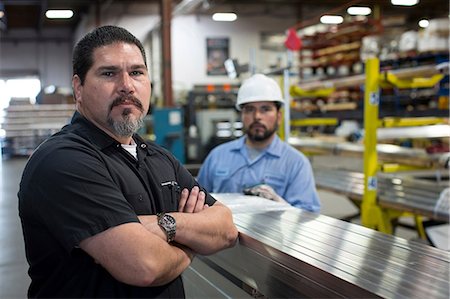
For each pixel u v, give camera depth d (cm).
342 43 863
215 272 157
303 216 154
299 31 1210
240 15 1459
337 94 777
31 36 1708
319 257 108
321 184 416
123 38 126
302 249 114
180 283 131
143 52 131
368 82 328
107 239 106
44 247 114
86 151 116
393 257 108
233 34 1460
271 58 1479
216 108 956
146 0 1369
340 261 105
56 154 112
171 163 146
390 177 334
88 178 111
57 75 1736
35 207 111
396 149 368
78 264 114
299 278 108
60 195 108
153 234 111
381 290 87
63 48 1738
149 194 130
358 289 89
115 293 115
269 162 243
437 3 1224
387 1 1052
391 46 590
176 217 120
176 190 140
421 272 98
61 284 115
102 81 124
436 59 516
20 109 1174
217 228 125
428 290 88
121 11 1399
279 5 1472
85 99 127
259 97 235
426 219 378
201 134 855
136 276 105
